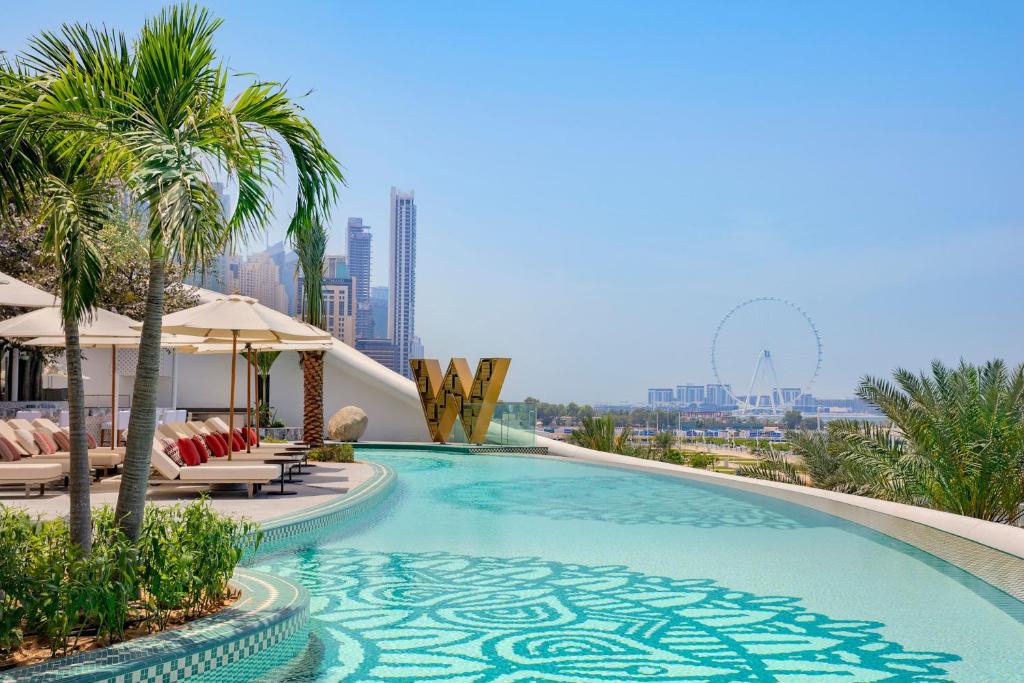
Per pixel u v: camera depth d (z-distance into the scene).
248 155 5.27
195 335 14.47
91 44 5.10
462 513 12.00
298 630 5.34
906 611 6.62
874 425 13.84
